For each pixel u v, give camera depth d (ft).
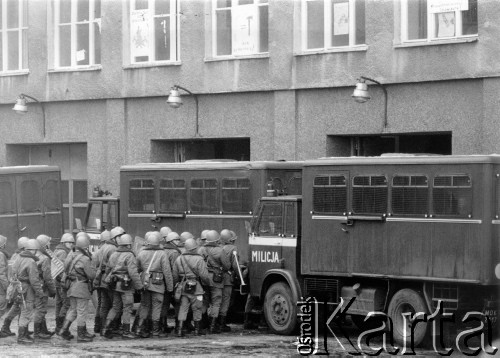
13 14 146.72
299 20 119.75
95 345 82.07
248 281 91.30
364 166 83.15
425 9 110.52
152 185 106.93
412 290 80.33
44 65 142.51
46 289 84.79
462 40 107.14
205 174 102.01
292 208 88.38
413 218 79.97
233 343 82.69
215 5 127.44
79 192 144.36
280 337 86.89
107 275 86.12
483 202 76.43
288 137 120.67
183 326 87.35
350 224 83.66
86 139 139.85
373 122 114.21
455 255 77.56
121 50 135.03
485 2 105.29
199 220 102.32
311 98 119.34
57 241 120.16
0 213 116.26
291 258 88.02
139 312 87.10
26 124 145.38
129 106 135.44
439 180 78.74
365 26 114.21
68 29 141.49
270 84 121.70
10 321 87.56
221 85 126.11
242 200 98.78
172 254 88.43
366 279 83.71
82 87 138.72
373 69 113.29
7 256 88.63
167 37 131.95
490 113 105.40
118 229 87.97
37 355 76.28
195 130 129.29
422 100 110.63
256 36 124.26
